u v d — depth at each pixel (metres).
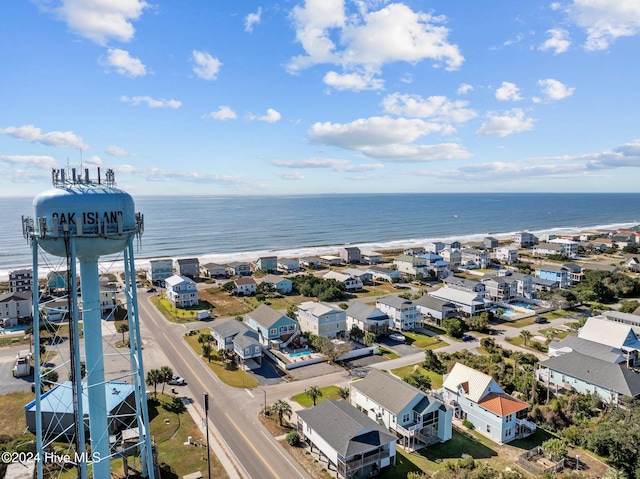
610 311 72.06
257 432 38.09
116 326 66.88
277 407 39.50
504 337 65.44
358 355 57.53
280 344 59.72
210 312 77.75
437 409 38.00
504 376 48.12
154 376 44.81
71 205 23.83
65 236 23.67
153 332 65.44
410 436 35.84
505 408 38.09
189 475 31.58
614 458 33.50
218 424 39.28
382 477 32.31
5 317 66.12
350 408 37.31
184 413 41.03
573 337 56.41
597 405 42.75
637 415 36.22
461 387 41.81
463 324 68.75
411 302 71.38
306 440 36.94
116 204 25.23
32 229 24.47
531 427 39.06
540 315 77.50
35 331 24.22
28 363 49.00
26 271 85.88
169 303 82.50
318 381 49.34
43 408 37.19
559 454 34.22
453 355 56.06
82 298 26.41
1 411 40.75
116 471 31.70
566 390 47.50
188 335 64.00
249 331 57.69
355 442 32.22
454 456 35.25
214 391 46.12
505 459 34.88
